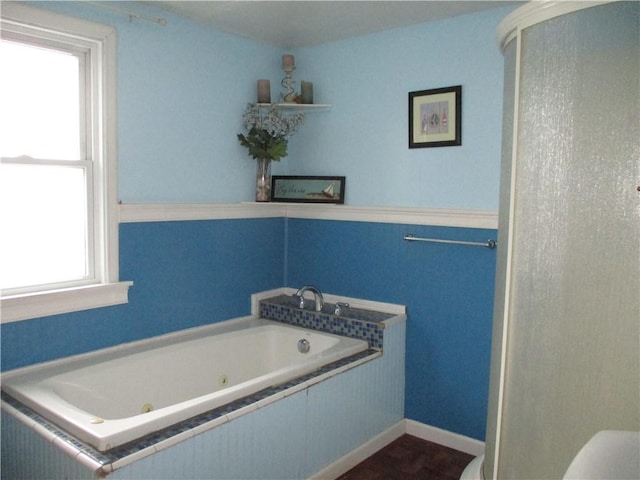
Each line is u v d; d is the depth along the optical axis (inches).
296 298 143.3
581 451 50.9
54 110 101.0
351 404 110.6
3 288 94.9
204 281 126.6
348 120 134.1
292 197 142.0
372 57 129.0
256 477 89.0
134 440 74.5
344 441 109.3
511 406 67.1
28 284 98.7
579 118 59.4
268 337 131.5
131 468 70.4
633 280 56.2
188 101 120.3
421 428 125.7
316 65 139.2
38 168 99.3
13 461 85.0
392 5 109.9
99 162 105.8
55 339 100.1
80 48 103.2
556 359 61.9
